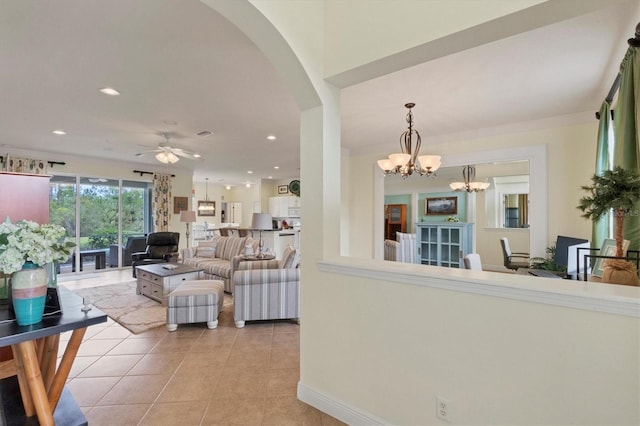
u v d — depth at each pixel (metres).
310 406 2.06
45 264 1.69
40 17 1.93
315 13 1.97
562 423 1.25
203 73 2.70
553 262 3.56
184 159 6.75
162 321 3.66
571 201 3.66
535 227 3.87
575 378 1.22
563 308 1.24
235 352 2.88
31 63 2.52
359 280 1.84
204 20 1.97
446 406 1.53
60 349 2.94
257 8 1.58
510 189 7.60
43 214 2.12
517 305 1.34
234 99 3.28
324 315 2.01
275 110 3.62
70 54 2.38
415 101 3.26
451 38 1.55
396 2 1.72
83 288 5.27
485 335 1.42
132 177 7.30
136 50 2.33
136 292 4.92
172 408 2.04
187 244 8.16
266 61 2.49
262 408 2.04
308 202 2.09
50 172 6.09
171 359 2.73
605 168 2.98
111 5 1.82
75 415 1.89
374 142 5.16
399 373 1.69
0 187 1.97
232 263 4.85
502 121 3.97
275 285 3.62
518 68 2.53
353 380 1.87
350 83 2.09
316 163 2.05
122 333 3.33
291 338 3.22
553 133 3.79
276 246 6.80
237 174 9.27
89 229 6.68
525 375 1.33
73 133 4.62
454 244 6.25
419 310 1.61
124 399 2.14
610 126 2.95
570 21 1.91
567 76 2.67
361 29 1.85
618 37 2.08
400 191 9.41
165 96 3.20
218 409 2.03
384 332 1.74
